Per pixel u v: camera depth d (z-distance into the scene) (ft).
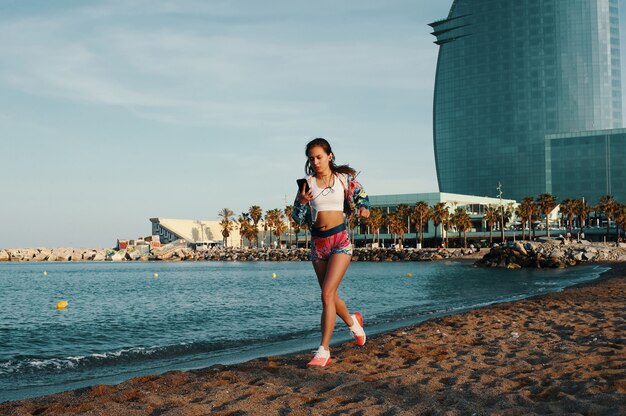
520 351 29.40
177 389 21.89
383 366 26.08
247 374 24.14
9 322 73.67
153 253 594.24
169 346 45.29
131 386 23.07
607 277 140.05
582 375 22.82
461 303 83.05
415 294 109.19
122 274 263.29
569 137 635.25
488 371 24.30
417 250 411.34
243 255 493.36
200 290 136.67
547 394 20.04
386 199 507.71
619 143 615.16
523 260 253.65
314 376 23.16
